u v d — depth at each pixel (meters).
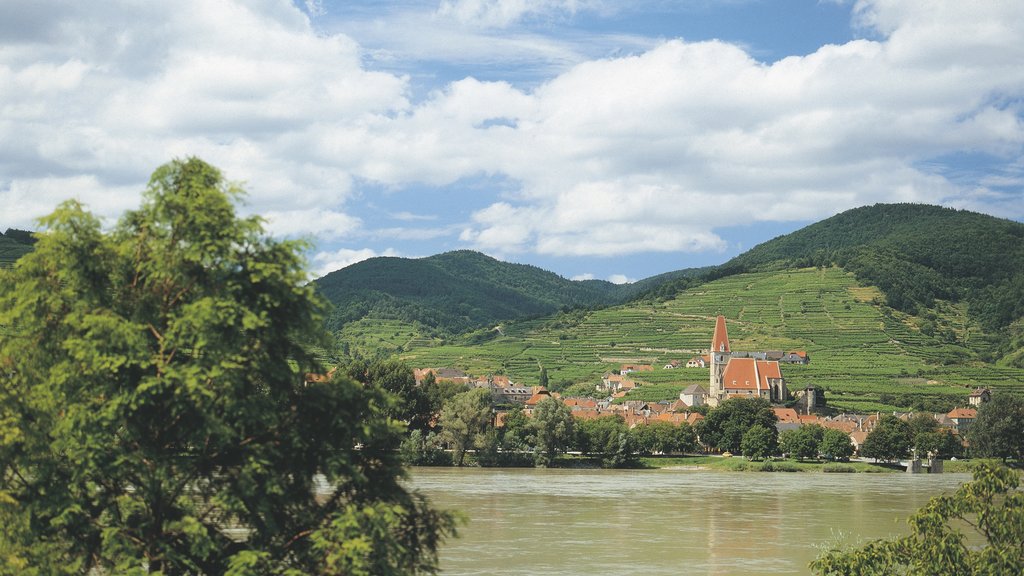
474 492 184.88
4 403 42.12
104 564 41.47
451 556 110.81
